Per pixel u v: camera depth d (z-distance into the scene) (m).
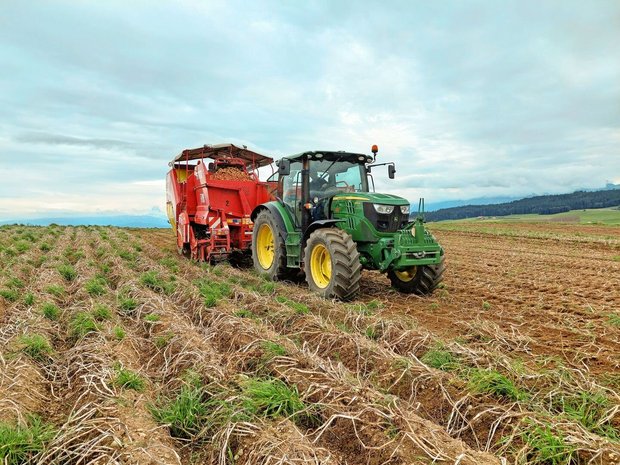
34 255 12.08
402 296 7.82
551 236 20.67
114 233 20.78
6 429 2.95
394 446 2.86
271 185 11.71
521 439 2.97
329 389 3.58
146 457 2.72
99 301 6.50
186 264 10.78
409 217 7.77
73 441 2.96
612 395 3.55
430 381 3.82
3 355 4.37
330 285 7.13
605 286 8.47
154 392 3.85
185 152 11.72
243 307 6.61
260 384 3.60
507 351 4.88
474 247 17.31
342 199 7.71
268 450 2.78
